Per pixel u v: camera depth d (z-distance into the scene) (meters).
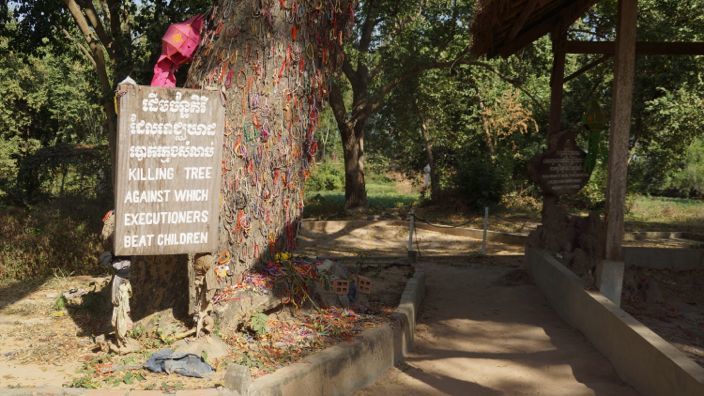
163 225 4.96
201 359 5.08
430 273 12.54
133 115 4.83
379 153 41.41
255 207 6.48
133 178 4.86
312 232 18.66
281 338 5.86
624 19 7.79
